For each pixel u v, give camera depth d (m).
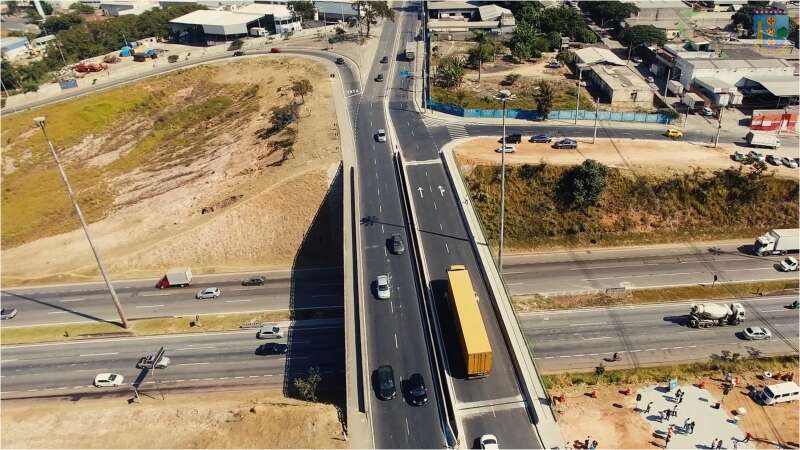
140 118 148.00
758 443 59.62
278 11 199.75
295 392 72.44
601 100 128.50
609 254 92.31
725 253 91.25
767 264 88.38
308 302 90.38
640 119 117.81
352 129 119.19
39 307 93.19
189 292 94.62
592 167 94.44
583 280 86.56
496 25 177.50
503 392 60.75
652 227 95.19
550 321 79.00
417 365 64.31
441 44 167.88
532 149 105.94
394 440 56.59
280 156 116.25
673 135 110.69
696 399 65.31
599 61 141.50
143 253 101.62
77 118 143.00
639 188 96.12
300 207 102.88
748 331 74.25
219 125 142.00
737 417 62.59
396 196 93.94
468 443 55.69
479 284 74.19
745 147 107.12
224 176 118.00
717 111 124.12
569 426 62.19
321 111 129.38
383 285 74.06
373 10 182.88
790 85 124.81
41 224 113.56
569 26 169.75
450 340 66.38
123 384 76.12
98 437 65.12
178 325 87.06
